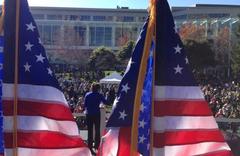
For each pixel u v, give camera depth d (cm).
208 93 3500
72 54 13650
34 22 561
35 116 554
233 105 2823
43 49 560
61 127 559
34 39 558
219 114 2208
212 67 9656
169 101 562
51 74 559
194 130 563
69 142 561
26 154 552
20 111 551
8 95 549
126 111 568
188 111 563
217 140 566
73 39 14025
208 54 9056
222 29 11962
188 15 15550
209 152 564
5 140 550
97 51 11744
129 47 11394
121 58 11519
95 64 11656
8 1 556
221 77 9019
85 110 1495
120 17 16188
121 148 568
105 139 575
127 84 569
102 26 15500
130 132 568
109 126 571
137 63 571
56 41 14175
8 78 550
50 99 555
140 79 558
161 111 560
